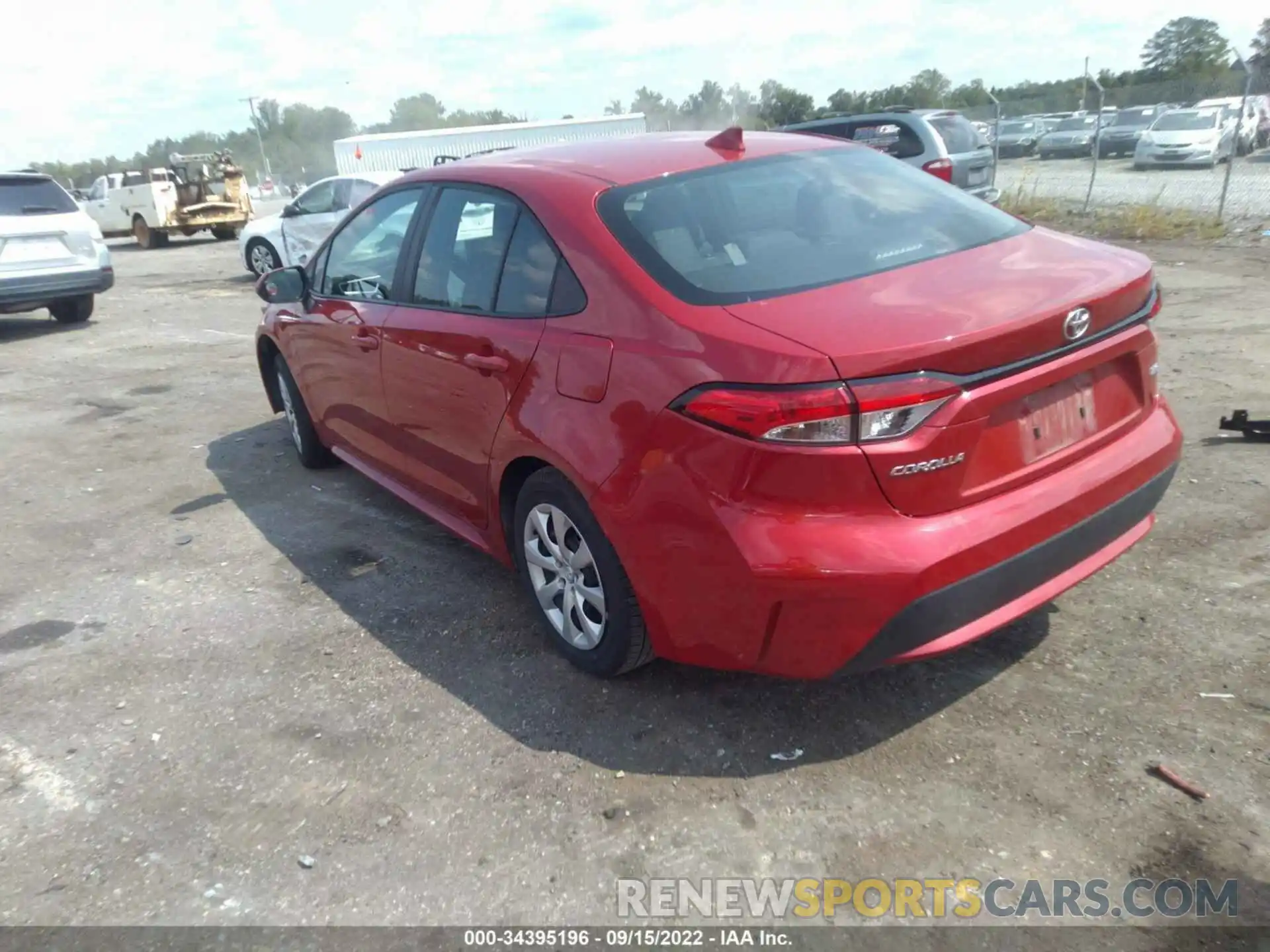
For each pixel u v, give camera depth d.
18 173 11.04
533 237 3.46
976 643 3.51
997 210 3.69
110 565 4.77
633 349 2.93
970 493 2.68
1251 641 3.39
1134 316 3.06
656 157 3.65
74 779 3.14
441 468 4.09
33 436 7.09
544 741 3.16
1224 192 13.81
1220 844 2.55
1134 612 3.63
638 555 2.96
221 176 24.17
